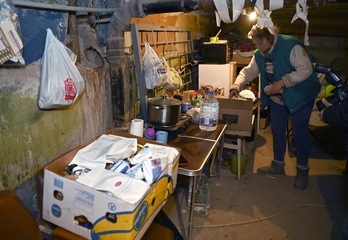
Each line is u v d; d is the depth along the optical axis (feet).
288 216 6.91
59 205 3.52
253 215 6.91
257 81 11.82
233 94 8.63
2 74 3.61
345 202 7.57
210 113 6.63
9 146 3.84
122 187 3.30
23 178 4.13
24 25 3.95
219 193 7.86
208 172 8.36
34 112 4.18
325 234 6.28
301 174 8.18
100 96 5.83
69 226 3.55
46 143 4.48
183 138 6.16
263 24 4.50
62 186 3.42
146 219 3.51
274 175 9.06
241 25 13.01
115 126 6.39
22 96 3.94
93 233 3.37
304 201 7.59
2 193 2.97
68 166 3.91
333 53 14.76
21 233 2.94
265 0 4.21
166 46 8.57
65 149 4.94
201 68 10.15
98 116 5.83
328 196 7.87
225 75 9.90
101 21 5.59
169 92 8.67
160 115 5.94
